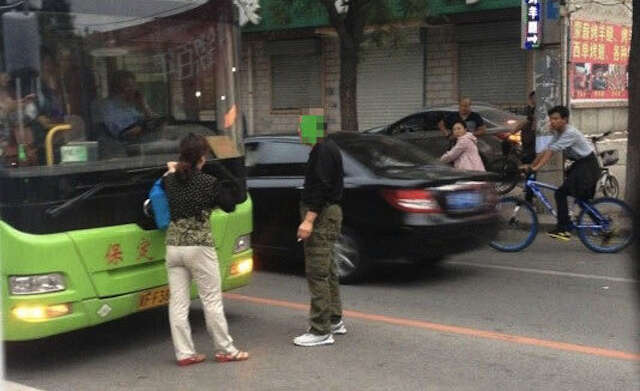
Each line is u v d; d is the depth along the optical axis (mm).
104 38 5344
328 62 20734
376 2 13734
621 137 17406
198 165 5293
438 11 17016
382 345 5887
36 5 4977
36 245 4926
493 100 17922
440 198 7336
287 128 21734
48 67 5051
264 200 8336
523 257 9258
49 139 5043
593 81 16391
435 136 14547
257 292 7707
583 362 5430
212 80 6047
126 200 5375
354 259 7723
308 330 6176
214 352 5809
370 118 20297
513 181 12039
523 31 11844
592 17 16125
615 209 9227
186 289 5457
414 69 19234
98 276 5203
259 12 19641
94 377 5309
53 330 5031
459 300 7219
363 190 7543
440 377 5168
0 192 4941
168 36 5734
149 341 6137
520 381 5070
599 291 7488
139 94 5543
